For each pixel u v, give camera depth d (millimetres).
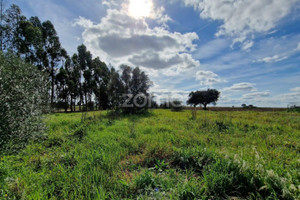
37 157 3104
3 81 3543
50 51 21984
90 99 30031
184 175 2266
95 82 28719
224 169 2172
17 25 13328
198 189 1859
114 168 2619
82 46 28672
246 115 11711
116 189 1994
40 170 2562
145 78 16703
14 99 3699
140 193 1812
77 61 28141
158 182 2080
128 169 2627
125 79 15883
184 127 6449
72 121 7785
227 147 3590
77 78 27375
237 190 1877
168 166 2590
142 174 2197
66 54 24734
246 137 4527
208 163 2564
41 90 4914
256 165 2123
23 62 4902
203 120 7934
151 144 3744
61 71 23219
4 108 3412
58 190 1993
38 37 16016
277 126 6000
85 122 7016
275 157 2789
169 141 4137
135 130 5621
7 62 4285
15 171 2443
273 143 3805
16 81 3887
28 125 4020
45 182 2162
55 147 3844
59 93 23875
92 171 2371
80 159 2928
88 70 28203
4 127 3328
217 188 1868
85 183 2094
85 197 1833
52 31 21562
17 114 3721
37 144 3973
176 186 1956
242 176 1991
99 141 4238
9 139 3414
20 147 3572
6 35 12242
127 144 3934
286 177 1979
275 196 1604
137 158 3045
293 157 2781
